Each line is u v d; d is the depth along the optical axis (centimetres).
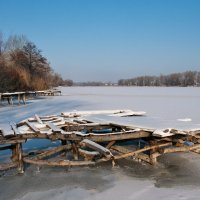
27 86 4038
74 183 604
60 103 2702
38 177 639
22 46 5784
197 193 547
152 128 688
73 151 742
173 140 699
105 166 708
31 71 5812
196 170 678
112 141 784
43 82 5466
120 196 539
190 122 813
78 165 714
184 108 2130
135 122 806
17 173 661
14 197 545
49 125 738
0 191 570
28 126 743
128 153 689
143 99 3262
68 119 909
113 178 631
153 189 569
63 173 662
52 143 954
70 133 656
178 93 5069
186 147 723
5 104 2591
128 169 688
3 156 795
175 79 15300
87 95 4366
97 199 528
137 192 556
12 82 3634
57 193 557
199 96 3916
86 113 1097
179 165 714
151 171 673
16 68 4291
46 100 3206
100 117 955
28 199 536
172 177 635
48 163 651
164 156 789
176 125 742
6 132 643
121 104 2545
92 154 687
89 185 593
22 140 630
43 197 541
